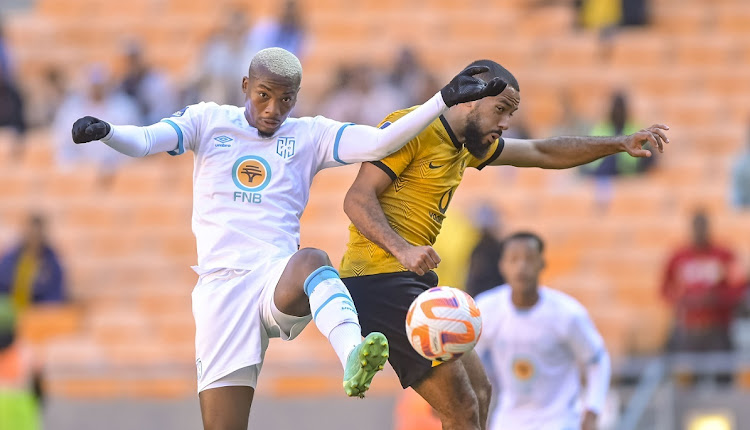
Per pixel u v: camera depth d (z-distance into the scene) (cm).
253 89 1908
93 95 5597
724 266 4181
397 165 1975
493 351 2883
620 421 4031
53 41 6619
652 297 4778
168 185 5516
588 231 5009
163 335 4844
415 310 1784
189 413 4325
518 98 1978
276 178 1939
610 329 4600
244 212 1923
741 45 6116
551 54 6094
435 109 1859
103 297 5041
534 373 2830
